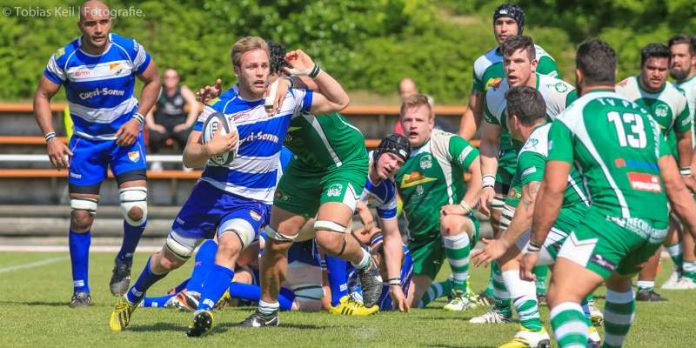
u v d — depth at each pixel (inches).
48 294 1331.2
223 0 2699.3
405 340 914.1
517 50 1026.1
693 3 2659.9
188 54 2620.6
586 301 906.7
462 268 1217.4
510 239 778.8
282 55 929.5
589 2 2751.0
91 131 1175.6
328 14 2667.3
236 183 911.7
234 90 913.5
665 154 725.3
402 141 1121.4
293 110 908.0
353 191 949.2
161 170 2338.8
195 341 873.5
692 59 1482.5
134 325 992.2
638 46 2598.4
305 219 967.6
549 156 716.7
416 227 1270.9
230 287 1163.3
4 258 1975.9
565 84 1040.8
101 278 1569.9
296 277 1165.1
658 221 706.8
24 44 2657.5
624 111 723.4
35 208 2255.2
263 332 944.3
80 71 1151.6
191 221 917.2
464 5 2837.1
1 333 928.3
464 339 930.1
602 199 707.4
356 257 1023.6
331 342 885.8
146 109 1179.3
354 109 2388.0
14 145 2421.3
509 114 874.8
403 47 2662.4
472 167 1209.4
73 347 840.3
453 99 2578.7
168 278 1592.0
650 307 1261.1
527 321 863.7
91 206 1175.0
